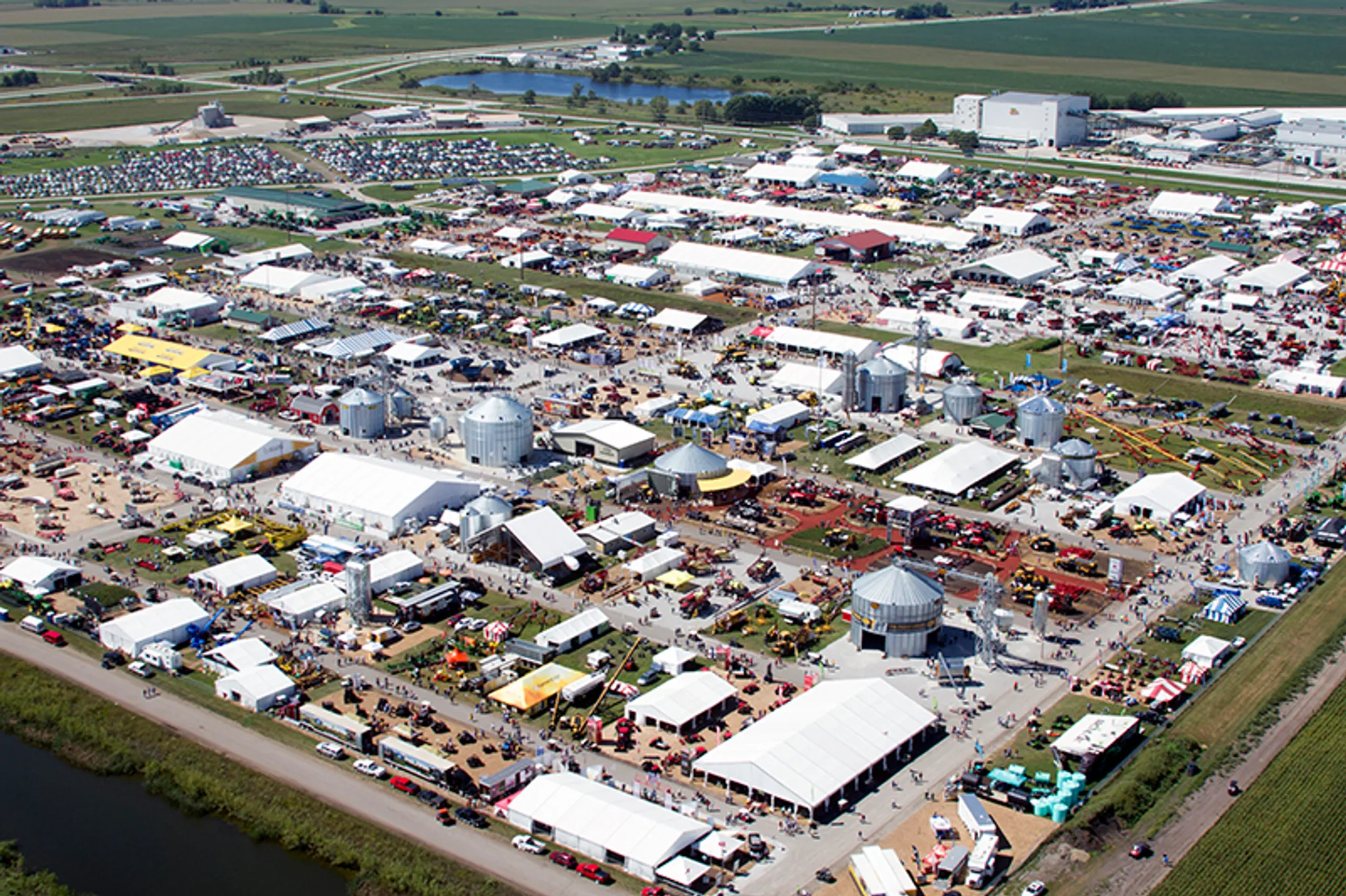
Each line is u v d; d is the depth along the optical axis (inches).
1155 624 6752.0
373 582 7116.1
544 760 5506.9
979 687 6171.3
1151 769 5398.6
